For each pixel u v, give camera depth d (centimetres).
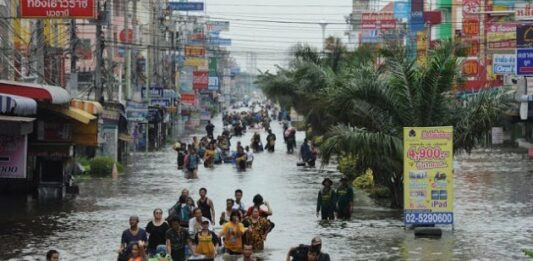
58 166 5478
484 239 3950
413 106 4784
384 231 4175
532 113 8869
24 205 5097
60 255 3497
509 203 5372
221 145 9238
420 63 4944
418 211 4150
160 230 3188
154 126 11531
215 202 5297
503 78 9650
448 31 13062
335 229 4247
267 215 3706
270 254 3556
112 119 7719
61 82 7562
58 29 8100
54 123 5278
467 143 4825
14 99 4044
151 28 13362
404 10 13588
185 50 14600
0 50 5756
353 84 4797
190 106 16475
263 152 10694
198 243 3278
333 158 9338
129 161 8988
